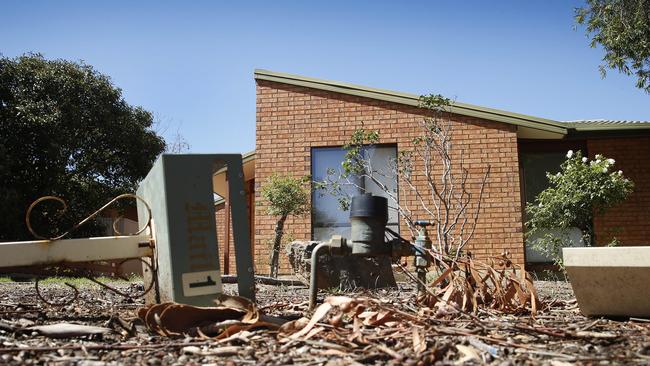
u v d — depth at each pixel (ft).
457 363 6.70
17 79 56.08
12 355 7.41
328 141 32.55
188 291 9.83
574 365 6.57
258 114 33.50
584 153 34.50
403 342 7.74
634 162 33.78
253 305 9.20
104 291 19.07
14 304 13.30
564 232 28.17
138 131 63.62
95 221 57.21
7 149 51.47
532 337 8.51
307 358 7.07
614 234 31.22
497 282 11.97
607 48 35.53
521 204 31.60
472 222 30.25
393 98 31.86
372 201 10.11
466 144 31.17
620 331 9.30
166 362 7.06
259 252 31.86
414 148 30.42
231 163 10.64
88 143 60.39
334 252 10.69
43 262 10.48
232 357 7.25
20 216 51.96
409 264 26.73
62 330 8.96
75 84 58.44
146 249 11.15
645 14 34.81
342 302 8.40
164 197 10.06
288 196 29.14
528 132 32.19
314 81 32.89
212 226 10.21
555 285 23.24
